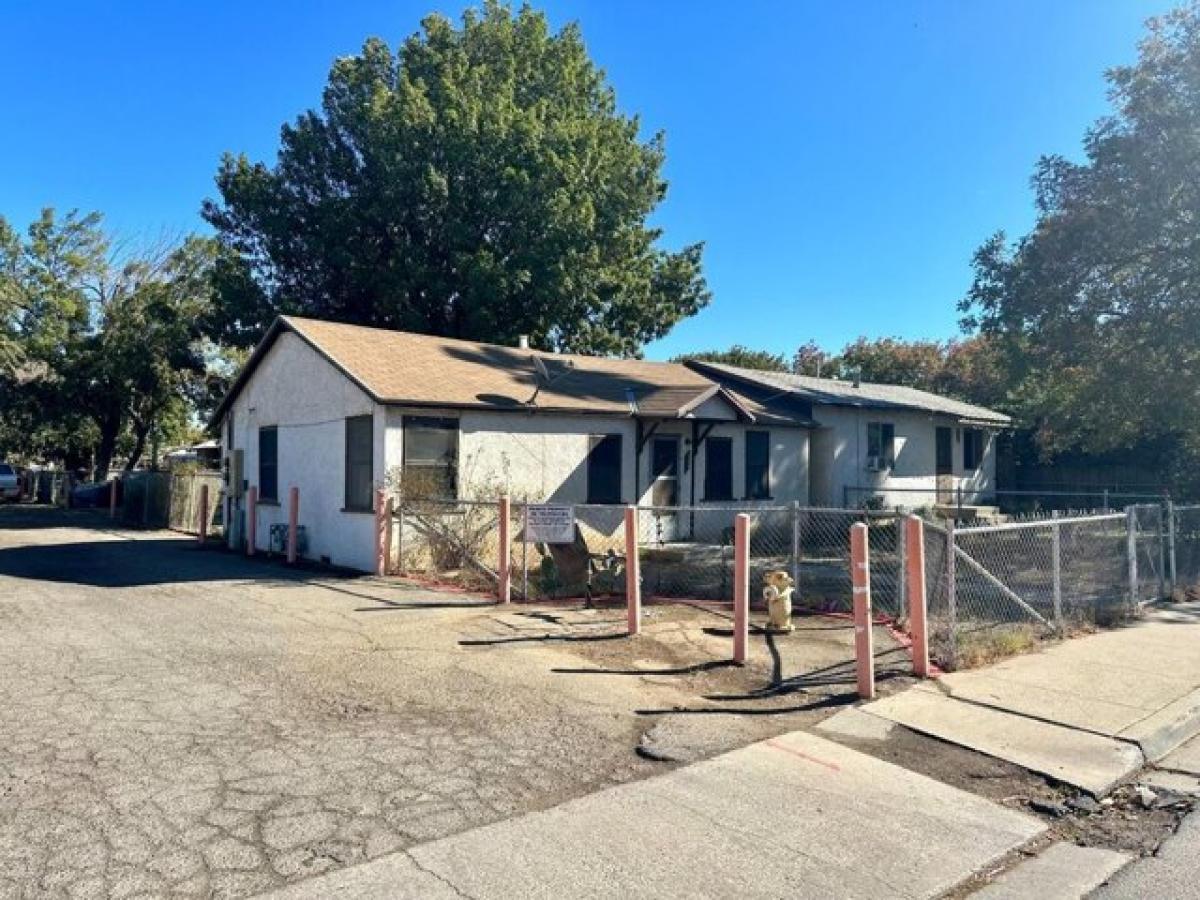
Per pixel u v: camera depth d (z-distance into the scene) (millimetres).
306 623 9742
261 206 29016
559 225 27531
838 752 5797
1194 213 16625
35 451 49062
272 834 4336
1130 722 6422
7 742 5578
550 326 29203
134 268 38281
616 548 15883
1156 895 4078
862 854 4371
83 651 8250
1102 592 11531
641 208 31469
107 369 36562
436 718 6289
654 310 32562
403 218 27984
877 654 8328
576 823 4590
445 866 4070
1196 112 16125
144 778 5000
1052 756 5789
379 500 13961
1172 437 24016
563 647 8594
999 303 19375
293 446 17188
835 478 23297
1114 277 18250
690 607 10789
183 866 3971
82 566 15258
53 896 3680
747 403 21375
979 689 7227
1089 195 17812
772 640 8977
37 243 37938
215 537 20906
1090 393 19125
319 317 29609
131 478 26438
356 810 4652
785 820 4730
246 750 5516
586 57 33031
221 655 8125
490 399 15938
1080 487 27781
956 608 9984
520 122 27578
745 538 8062
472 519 15047
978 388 37500
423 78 29484
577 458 17297
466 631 9328
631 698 6895
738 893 3945
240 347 30609
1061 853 4547
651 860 4215
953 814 4895
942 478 27438
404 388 15023
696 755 5660
